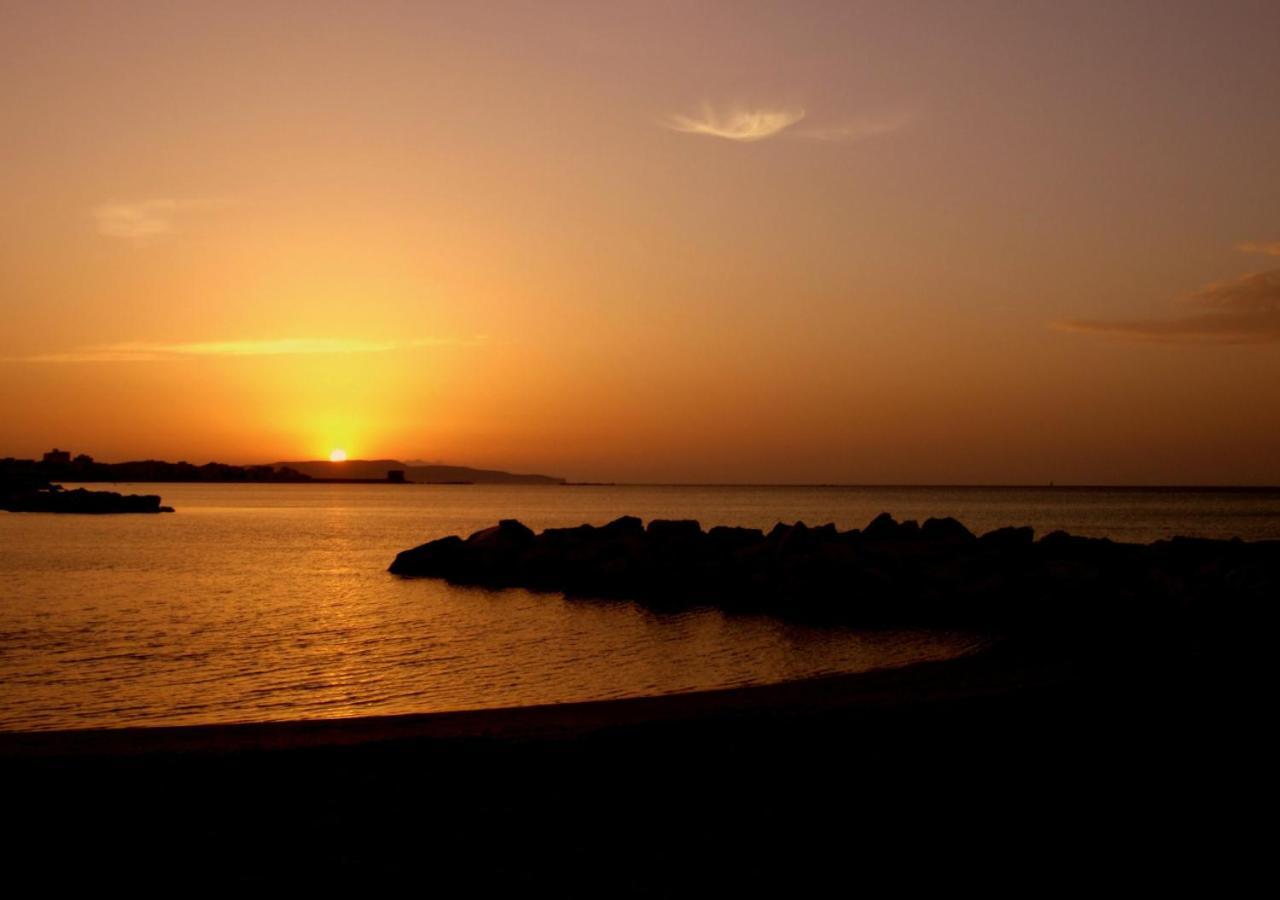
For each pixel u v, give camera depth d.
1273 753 12.11
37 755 12.59
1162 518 116.38
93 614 32.59
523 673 22.78
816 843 9.19
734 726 13.66
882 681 18.70
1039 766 11.58
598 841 9.25
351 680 21.94
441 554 45.09
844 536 39.88
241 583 42.81
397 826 9.69
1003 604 30.36
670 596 36.31
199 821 9.89
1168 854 8.89
